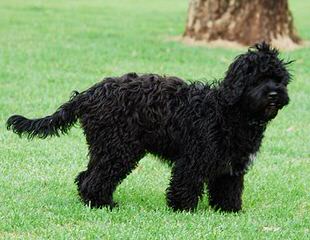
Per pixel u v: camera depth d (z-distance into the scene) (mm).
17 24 34188
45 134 12234
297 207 12883
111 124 11727
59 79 23141
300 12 46000
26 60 25781
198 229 11086
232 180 12305
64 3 44844
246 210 12570
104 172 11859
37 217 11383
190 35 30781
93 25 35094
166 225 11172
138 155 11938
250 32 30047
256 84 11547
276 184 14062
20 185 13141
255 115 11648
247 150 11812
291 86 23812
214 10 30219
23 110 19078
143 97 11734
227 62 26938
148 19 39062
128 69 25156
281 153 16672
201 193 11984
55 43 29234
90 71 24656
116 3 46875
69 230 10883
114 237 10570
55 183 13367
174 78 12180
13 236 10703
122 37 31391
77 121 12328
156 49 28656
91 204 11992
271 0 29953
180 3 48938
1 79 22797
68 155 15297
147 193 13156
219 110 11609
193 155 11727
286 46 30062
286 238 11016
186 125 11750
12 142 16094
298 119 19891
